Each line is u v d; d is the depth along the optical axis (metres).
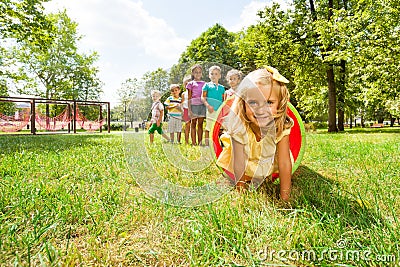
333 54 15.71
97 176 2.88
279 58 19.00
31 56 30.78
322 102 26.11
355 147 5.44
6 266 1.18
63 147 5.88
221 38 29.73
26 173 2.97
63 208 1.83
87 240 1.44
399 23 14.09
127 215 1.79
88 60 35.81
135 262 1.27
